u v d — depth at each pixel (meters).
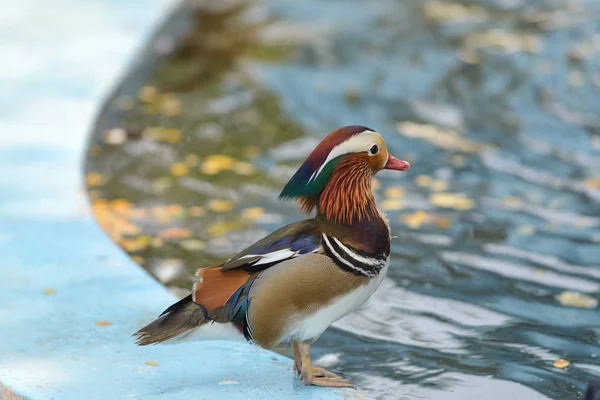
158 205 11.23
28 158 11.29
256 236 10.50
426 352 7.89
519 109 14.91
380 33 18.03
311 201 6.47
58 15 17.66
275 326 6.20
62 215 9.79
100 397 6.48
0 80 13.98
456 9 19.52
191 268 9.60
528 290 9.18
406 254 10.02
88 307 7.89
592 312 8.69
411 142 13.62
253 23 18.48
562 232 10.65
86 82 14.02
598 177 12.43
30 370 6.83
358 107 14.86
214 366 6.99
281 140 13.57
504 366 7.62
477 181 12.29
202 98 14.86
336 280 6.16
